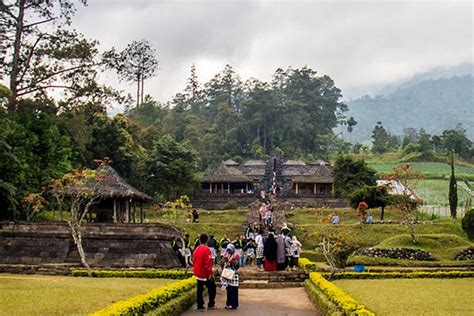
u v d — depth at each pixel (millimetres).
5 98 43156
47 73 51094
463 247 45500
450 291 22797
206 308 20906
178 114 158125
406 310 17062
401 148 162000
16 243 37750
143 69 104000
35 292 20156
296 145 164375
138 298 16297
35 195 41094
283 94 188625
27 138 47344
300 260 34938
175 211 40531
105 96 53406
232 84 196750
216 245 35250
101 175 38594
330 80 190875
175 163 81750
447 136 154125
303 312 20375
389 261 41094
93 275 30078
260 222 61406
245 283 28641
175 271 30219
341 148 171250
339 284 26484
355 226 56062
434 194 97688
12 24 49938
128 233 36844
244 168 118938
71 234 37375
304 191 102562
